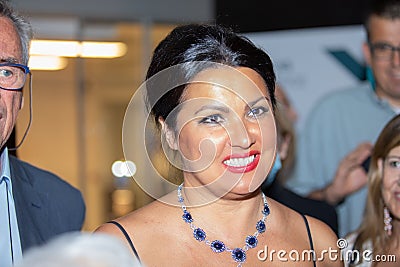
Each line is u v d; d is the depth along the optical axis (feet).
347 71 16.81
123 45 24.27
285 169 13.34
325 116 16.44
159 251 6.61
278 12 18.03
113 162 24.03
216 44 6.40
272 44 17.74
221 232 6.82
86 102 24.06
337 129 16.21
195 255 6.68
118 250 3.80
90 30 23.97
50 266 3.59
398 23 15.08
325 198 15.74
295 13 17.81
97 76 24.11
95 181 23.84
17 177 8.66
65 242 3.74
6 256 8.07
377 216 9.89
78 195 9.33
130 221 6.72
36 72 23.47
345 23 17.11
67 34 23.54
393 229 9.82
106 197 23.56
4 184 8.30
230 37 6.50
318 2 17.46
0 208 8.16
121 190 23.36
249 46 6.51
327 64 17.02
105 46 24.12
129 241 6.55
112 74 24.20
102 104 24.07
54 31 23.43
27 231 8.32
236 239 6.86
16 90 7.53
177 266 6.59
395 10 15.07
